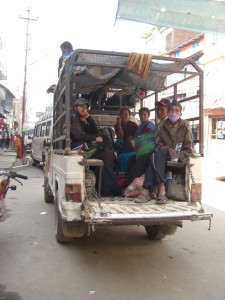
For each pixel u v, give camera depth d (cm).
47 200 587
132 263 321
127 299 248
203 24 465
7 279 278
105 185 350
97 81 406
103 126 530
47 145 558
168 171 342
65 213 301
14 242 372
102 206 304
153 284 276
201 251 361
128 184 361
